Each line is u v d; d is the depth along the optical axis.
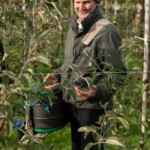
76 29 4.48
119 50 4.36
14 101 3.36
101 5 10.95
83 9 4.37
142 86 4.32
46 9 5.00
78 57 4.48
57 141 6.47
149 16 4.27
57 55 7.88
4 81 3.32
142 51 4.66
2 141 3.35
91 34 4.39
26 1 4.93
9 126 3.17
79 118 4.59
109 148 5.29
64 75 4.46
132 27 14.13
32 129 4.61
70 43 4.59
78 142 4.83
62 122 4.74
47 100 4.54
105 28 4.34
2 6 4.86
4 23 4.79
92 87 4.25
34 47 3.23
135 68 4.84
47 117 4.60
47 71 8.80
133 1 14.90
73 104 4.56
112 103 4.61
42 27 5.88
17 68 7.14
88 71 4.29
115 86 4.43
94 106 4.46
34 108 4.57
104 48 4.32
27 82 3.21
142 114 4.39
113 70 4.30
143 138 4.36
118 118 3.84
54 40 7.90
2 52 5.61
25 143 3.65
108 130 3.85
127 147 4.05
